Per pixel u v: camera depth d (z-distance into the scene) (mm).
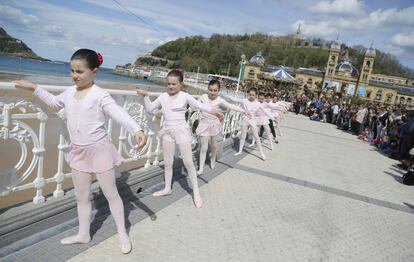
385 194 6273
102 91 2629
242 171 6180
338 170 7699
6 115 2572
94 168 2729
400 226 4703
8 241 2744
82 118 2586
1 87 2451
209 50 108250
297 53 116938
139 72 108500
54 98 2721
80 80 2525
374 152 11875
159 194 4332
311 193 5520
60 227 3150
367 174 7812
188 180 5160
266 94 8625
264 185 5531
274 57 114438
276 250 3414
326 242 3791
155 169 4688
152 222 3588
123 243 2939
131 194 4219
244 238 3553
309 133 14398
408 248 4000
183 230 3521
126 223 3473
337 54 75688
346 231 4203
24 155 2848
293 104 28547
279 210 4516
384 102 76625
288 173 6613
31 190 5789
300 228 4043
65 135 3166
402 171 8938
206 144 5426
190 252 3113
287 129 14469
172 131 4137
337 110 21891
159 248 3096
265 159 7445
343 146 12109
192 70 98750
